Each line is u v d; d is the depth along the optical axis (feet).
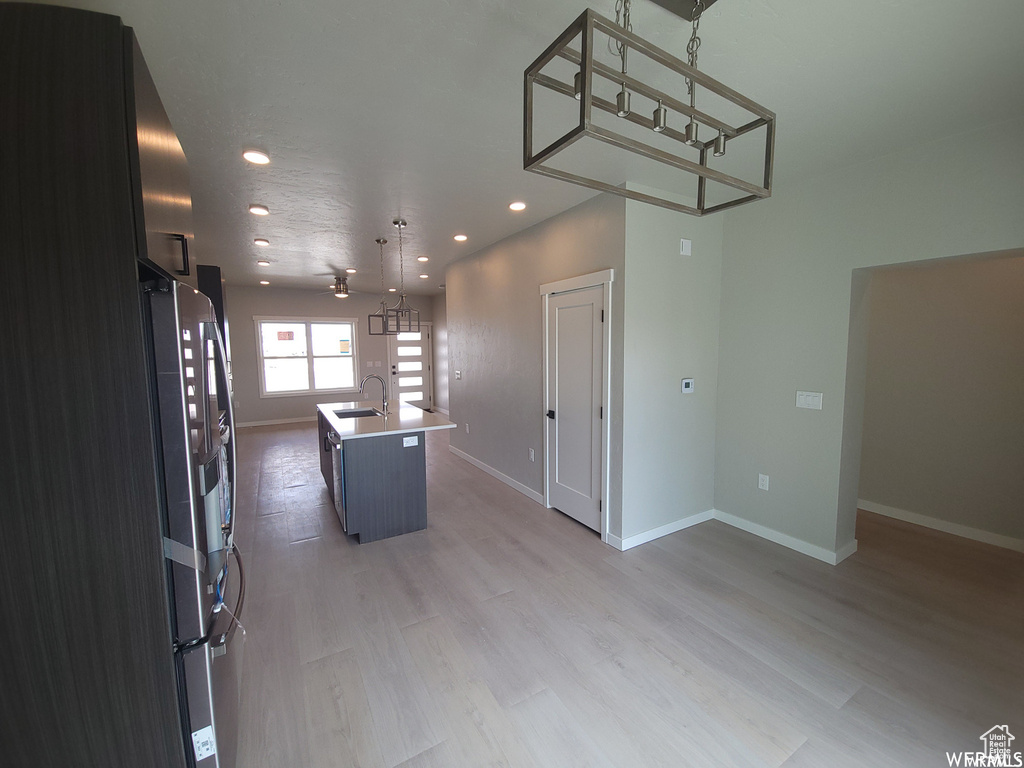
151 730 3.67
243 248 14.80
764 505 10.55
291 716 5.49
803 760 4.87
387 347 29.12
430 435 23.38
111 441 3.41
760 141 7.44
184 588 3.76
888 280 11.66
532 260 12.60
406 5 4.36
